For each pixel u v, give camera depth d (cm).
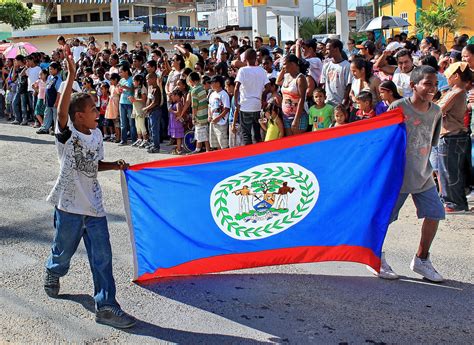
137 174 470
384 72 804
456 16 2409
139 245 487
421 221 657
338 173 473
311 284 485
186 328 411
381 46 1358
